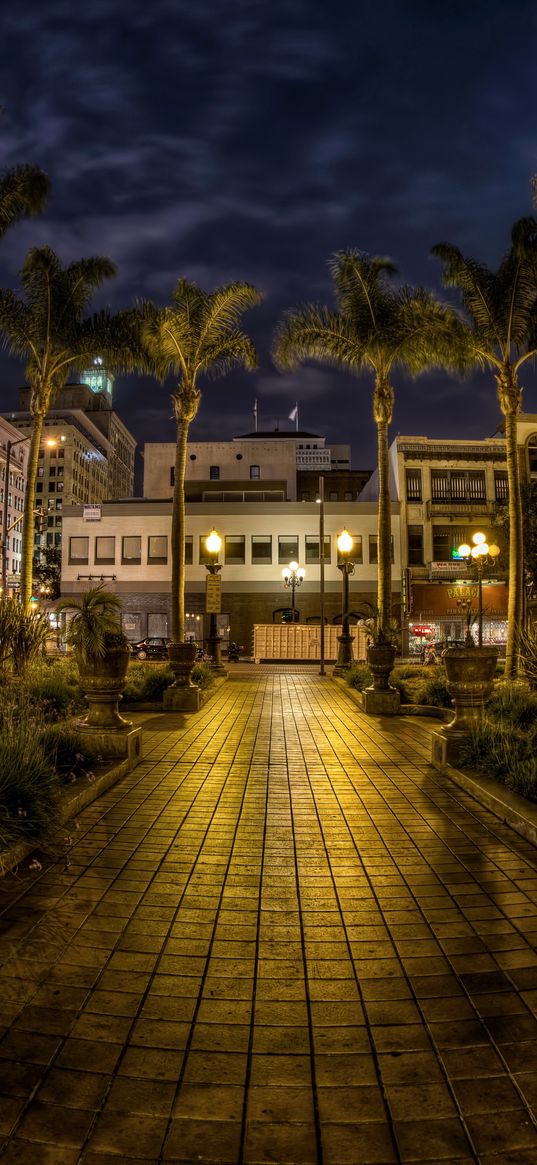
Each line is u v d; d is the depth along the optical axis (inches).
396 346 696.4
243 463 2578.7
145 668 700.7
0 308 757.3
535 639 515.8
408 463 1962.4
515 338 725.9
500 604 1881.2
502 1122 91.7
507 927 152.0
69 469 4940.9
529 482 1964.8
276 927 151.7
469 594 1870.1
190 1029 112.5
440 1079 100.3
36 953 136.6
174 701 556.1
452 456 1968.5
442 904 164.7
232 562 1907.0
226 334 721.6
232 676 988.6
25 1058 103.5
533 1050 107.3
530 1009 119.1
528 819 214.8
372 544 1908.2
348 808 253.3
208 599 767.1
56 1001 119.6
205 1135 89.1
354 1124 91.4
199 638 1887.3
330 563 1902.1
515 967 134.1
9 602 542.3
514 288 713.6
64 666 602.2
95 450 5590.6
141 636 1904.5
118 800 260.5
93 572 1929.1
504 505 1779.0
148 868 186.9
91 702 323.6
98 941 142.9
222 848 205.3
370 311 713.0
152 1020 114.9
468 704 319.9
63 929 147.8
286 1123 91.4
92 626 311.9
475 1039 110.2
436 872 186.2
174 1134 89.1
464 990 125.5
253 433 3400.6
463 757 304.0
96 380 6934.1
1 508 3353.8
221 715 532.4
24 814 183.5
